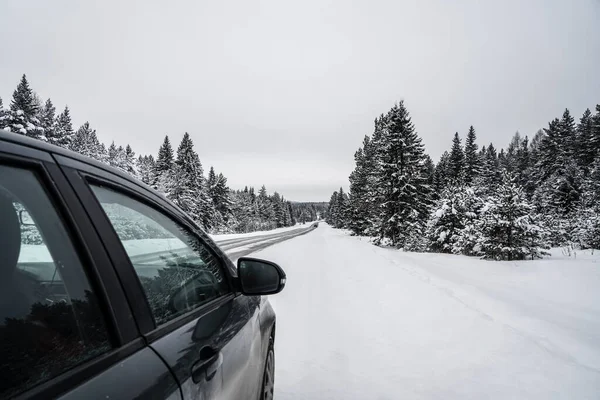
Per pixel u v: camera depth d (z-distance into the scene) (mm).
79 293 930
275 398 3418
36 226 889
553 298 7363
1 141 847
